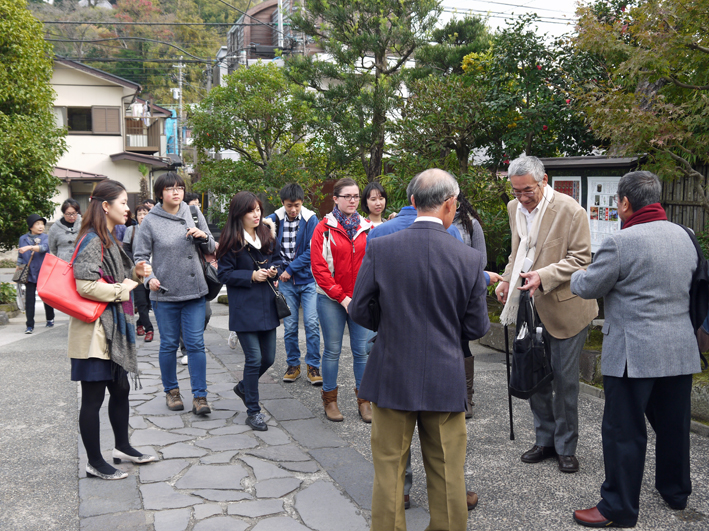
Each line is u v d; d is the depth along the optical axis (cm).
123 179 2417
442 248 243
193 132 1364
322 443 394
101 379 321
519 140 812
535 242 367
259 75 1358
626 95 483
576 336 350
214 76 3338
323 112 1212
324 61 1204
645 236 290
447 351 239
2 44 1015
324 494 319
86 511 296
